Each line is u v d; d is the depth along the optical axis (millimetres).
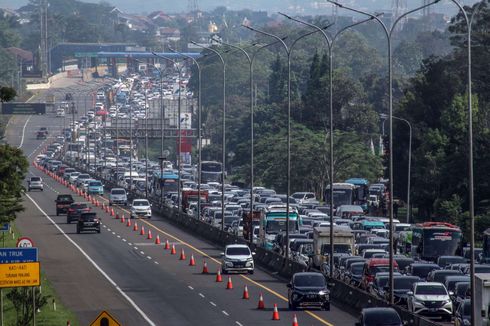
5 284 120562
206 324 151125
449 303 154625
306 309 163125
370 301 157875
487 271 177250
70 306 168125
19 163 181875
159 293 181000
